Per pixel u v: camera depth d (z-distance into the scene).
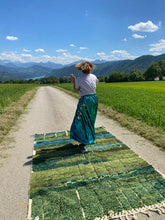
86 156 3.58
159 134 4.82
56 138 4.81
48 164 3.34
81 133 3.75
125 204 2.28
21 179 2.93
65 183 2.74
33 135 5.23
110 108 9.13
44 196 2.47
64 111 8.95
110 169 3.07
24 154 3.89
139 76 85.06
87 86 3.58
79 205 2.29
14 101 11.98
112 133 5.18
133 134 5.06
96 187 2.62
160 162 3.35
